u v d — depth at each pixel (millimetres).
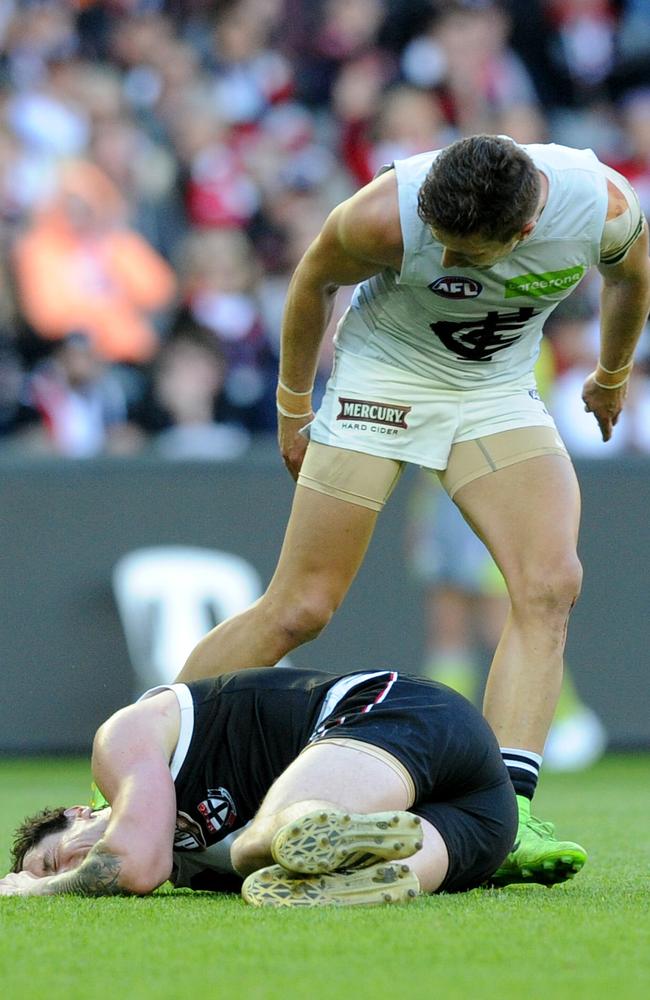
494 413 13594
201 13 38562
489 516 13492
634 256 13391
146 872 11023
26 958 8758
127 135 35531
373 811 10422
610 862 14719
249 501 28969
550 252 12578
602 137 40156
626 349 14461
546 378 31625
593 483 29688
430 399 13570
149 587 28625
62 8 37094
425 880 10805
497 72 39656
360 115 37906
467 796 11273
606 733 29500
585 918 10047
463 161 11320
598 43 41188
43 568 28531
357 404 13672
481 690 29391
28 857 11938
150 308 33969
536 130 38500
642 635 29672
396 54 39656
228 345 33469
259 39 38562
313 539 13766
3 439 31625
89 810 12023
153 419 32594
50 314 32500
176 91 36938
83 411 31984
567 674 29469
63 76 35750
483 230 11375
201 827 11555
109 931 9562
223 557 28828
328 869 10141
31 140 34094
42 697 28438
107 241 33750
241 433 33188
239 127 37219
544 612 13164
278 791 10555
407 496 29234
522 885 12664
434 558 29203
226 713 11594
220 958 8680
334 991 7828
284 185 36812
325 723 11148
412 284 12781
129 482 28797
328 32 39062
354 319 13922
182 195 35969
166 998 7695
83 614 28547
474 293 12727
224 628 14266
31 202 33469
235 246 34031
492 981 8062
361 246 12664
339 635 28984
